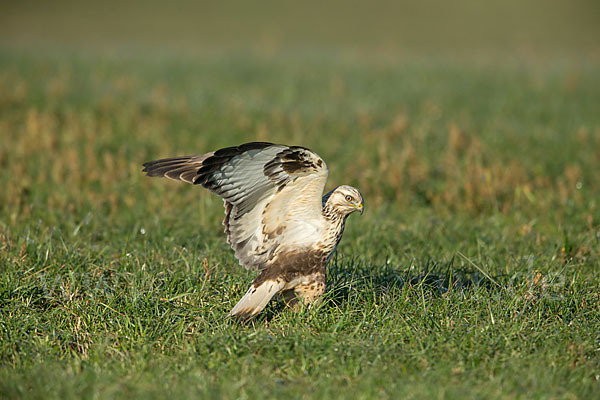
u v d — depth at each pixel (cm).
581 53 5162
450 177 1641
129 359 791
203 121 2291
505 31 6500
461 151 1941
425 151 1948
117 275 1019
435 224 1354
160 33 6334
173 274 1018
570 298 969
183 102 2491
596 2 7769
